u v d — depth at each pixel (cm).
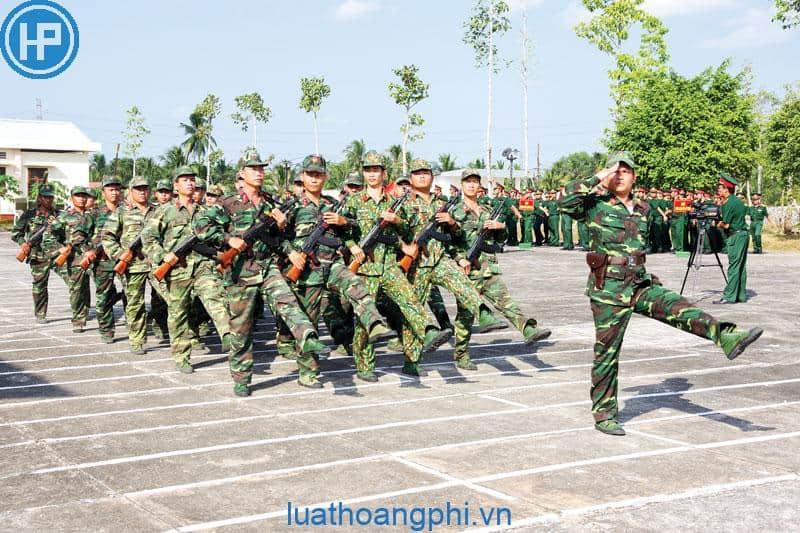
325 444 616
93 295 1761
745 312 1352
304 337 725
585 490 511
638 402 752
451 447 604
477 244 837
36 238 1307
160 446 616
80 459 585
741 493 506
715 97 3809
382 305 990
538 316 1337
